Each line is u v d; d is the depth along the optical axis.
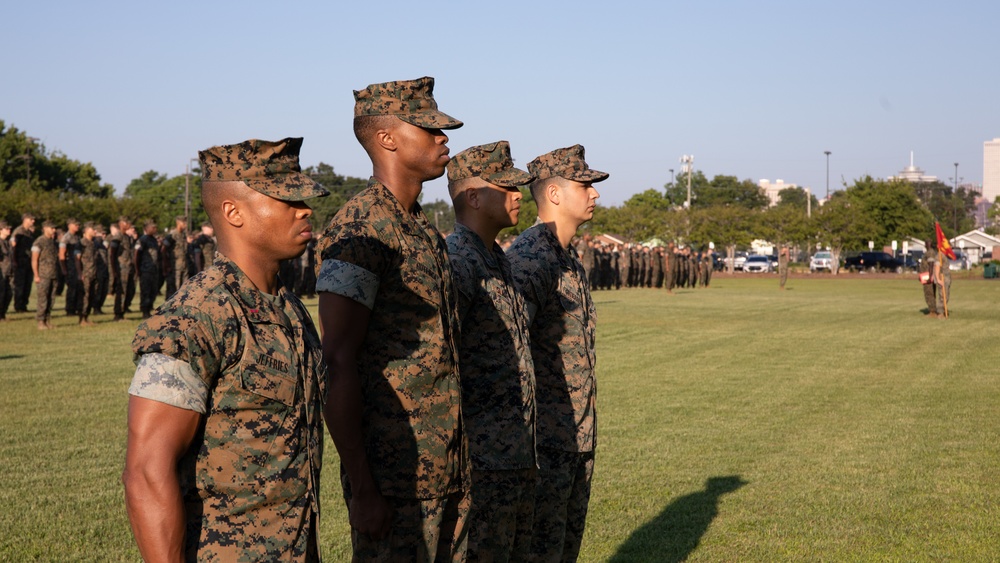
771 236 72.50
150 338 2.29
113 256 18.30
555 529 4.27
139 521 2.22
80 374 11.38
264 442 2.39
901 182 77.69
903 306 27.53
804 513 6.30
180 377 2.27
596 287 38.81
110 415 8.88
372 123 3.28
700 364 13.61
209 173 2.51
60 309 22.12
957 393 11.16
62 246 19.81
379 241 3.09
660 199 103.56
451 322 3.29
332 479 6.95
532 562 4.25
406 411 3.15
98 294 20.28
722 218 74.44
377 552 3.13
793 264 86.38
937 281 23.11
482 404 3.68
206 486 2.34
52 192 70.00
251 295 2.47
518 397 3.74
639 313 23.97
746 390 11.27
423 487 3.17
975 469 7.47
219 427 2.35
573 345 4.32
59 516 5.81
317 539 2.52
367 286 3.05
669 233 75.75
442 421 3.22
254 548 2.36
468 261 3.70
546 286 4.25
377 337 3.15
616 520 6.14
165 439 2.25
